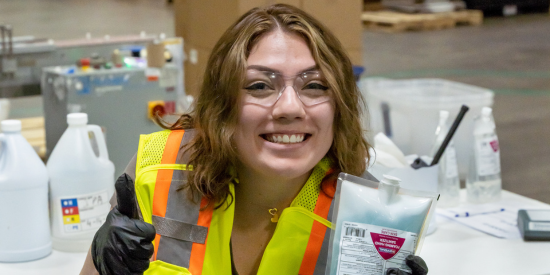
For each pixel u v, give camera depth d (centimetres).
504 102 562
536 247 163
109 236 99
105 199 161
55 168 156
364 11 1077
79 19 988
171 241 123
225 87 115
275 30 117
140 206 125
